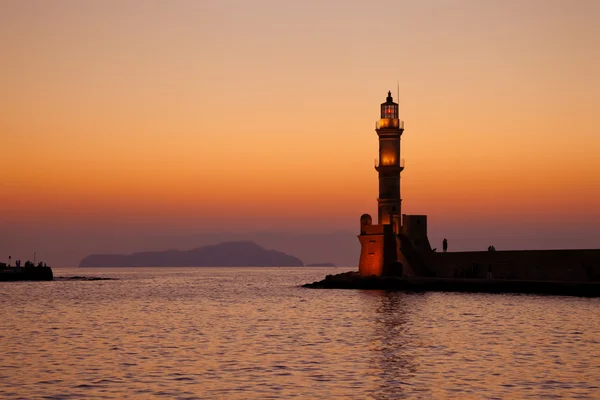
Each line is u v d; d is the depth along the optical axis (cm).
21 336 6625
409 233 12975
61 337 6544
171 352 5572
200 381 4450
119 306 10475
